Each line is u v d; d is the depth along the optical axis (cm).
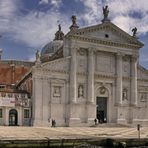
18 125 7550
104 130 6438
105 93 8469
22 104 7675
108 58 8538
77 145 4012
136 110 8825
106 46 8425
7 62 10612
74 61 7988
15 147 3638
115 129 6906
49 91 7744
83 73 8112
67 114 7888
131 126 8356
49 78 7750
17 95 7681
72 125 7812
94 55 8312
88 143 4134
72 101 7881
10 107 7544
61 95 7875
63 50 8044
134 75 8812
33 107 7581
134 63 8831
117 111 8512
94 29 8256
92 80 8162
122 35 8662
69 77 7981
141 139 4544
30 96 7850
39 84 7638
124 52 8681
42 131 5497
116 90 8556
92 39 8212
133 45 8800
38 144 3766
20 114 7638
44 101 7662
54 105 7769
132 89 8794
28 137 3944
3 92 7550
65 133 5138
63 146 3934
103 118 8431
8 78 10050
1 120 7456
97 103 8381
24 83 8719
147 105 9088
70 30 7994
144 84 9094
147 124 8988
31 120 7581
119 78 8562
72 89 7919
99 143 4228
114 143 4272
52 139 3862
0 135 4256
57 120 7762
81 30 8069
